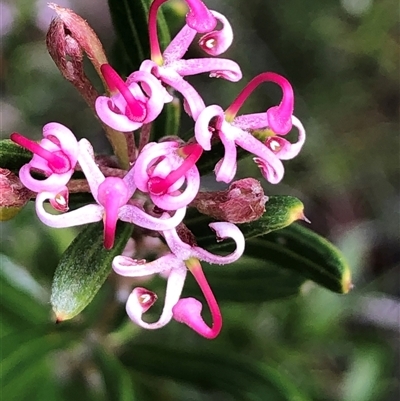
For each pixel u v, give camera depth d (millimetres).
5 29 196
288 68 228
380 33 221
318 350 158
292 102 63
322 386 157
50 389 100
